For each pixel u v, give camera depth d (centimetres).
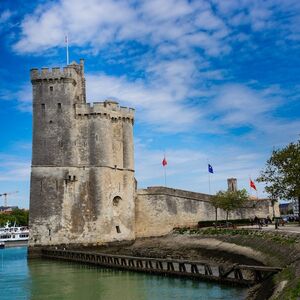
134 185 7675
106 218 7106
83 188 7131
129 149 7625
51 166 7094
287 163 5600
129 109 7712
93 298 3503
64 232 6956
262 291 2825
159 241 6950
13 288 4059
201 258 5269
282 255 3688
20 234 11088
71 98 7275
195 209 7762
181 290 3544
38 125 7206
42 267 5597
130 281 4150
